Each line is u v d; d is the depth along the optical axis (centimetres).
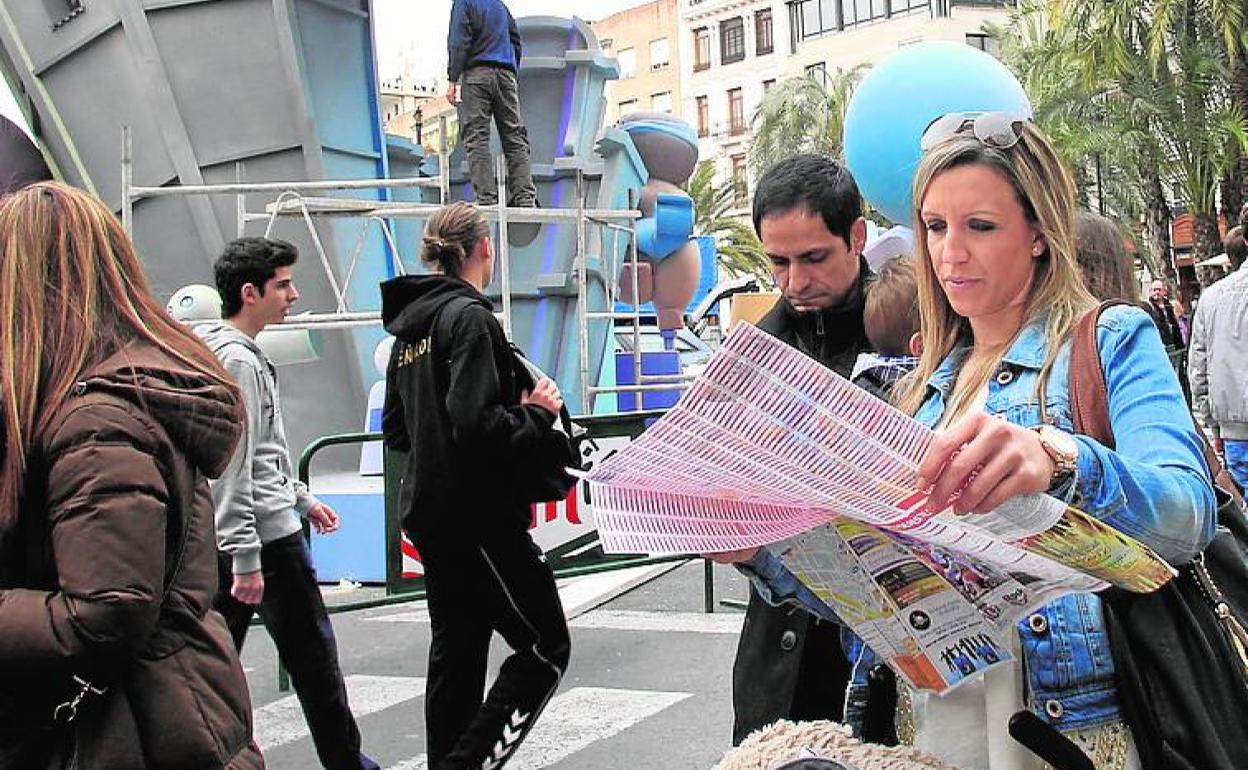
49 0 920
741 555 175
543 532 660
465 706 425
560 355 1035
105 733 213
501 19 962
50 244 221
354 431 928
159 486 214
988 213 173
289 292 459
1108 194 2367
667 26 7538
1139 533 148
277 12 891
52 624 205
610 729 521
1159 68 2228
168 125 902
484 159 960
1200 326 680
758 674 259
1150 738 169
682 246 1292
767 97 4912
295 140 910
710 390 135
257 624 702
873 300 270
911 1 5969
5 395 213
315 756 516
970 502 131
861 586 168
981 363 184
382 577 826
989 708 174
